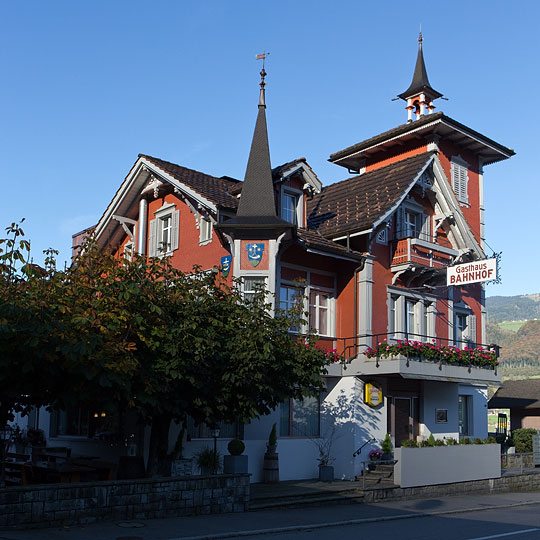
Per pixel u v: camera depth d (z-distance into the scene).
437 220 27.05
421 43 32.72
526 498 21.83
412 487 20.48
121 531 12.73
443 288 27.25
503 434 33.78
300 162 23.66
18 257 13.47
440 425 25.41
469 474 22.45
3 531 12.14
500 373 25.48
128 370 13.32
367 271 23.59
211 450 19.58
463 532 14.39
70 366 12.76
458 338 28.08
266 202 21.83
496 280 23.09
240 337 15.33
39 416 24.39
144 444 19.53
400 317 24.81
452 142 30.28
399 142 30.03
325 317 23.91
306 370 16.81
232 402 15.97
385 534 13.93
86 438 21.81
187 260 23.86
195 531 13.13
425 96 31.73
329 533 13.95
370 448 22.34
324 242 23.42
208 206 22.12
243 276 21.05
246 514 15.78
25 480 18.77
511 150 31.45
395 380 23.91
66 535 12.09
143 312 14.70
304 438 22.27
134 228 26.81
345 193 27.33
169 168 24.33
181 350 14.45
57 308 13.24
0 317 12.09
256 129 23.17
